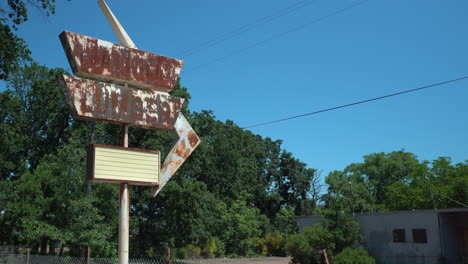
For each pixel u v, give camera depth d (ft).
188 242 129.08
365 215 79.66
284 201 226.38
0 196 86.12
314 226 80.28
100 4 46.26
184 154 47.21
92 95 41.14
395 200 141.38
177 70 47.80
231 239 154.81
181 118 48.01
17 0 60.29
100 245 80.23
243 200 171.94
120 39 45.80
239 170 176.55
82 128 119.03
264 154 224.74
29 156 130.52
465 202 121.60
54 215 80.33
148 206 125.80
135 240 123.03
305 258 78.69
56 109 129.08
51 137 131.23
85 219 80.33
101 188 90.53
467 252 71.10
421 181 142.20
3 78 67.97
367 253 72.33
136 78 44.42
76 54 40.68
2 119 122.01
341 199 86.07
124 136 44.01
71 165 84.43
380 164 213.87
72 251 86.38
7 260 68.13
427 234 69.92
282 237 163.43
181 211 116.16
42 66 133.80
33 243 85.56
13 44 65.57
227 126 211.20
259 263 114.73
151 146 117.80
